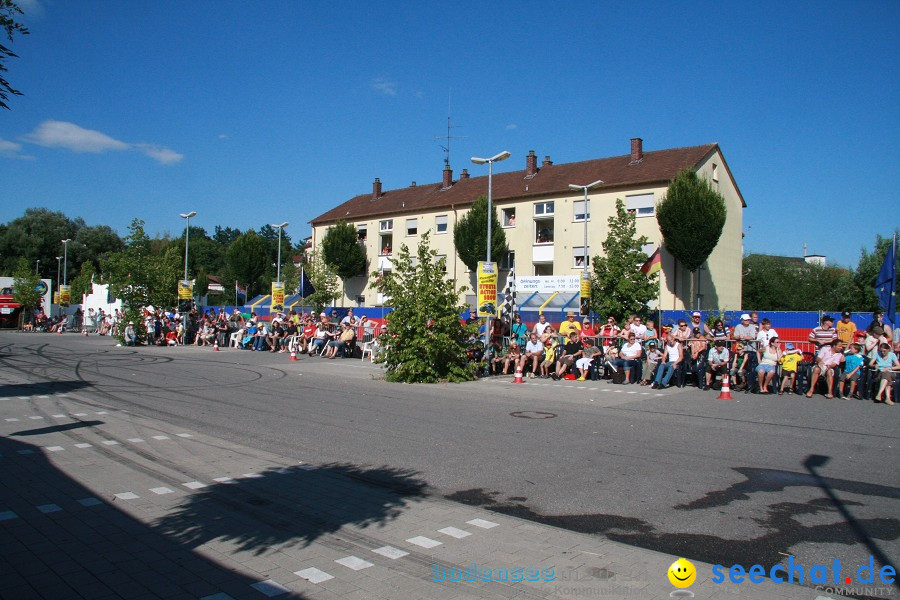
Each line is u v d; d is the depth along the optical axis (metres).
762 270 47.47
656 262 31.20
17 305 51.72
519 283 35.25
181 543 5.06
